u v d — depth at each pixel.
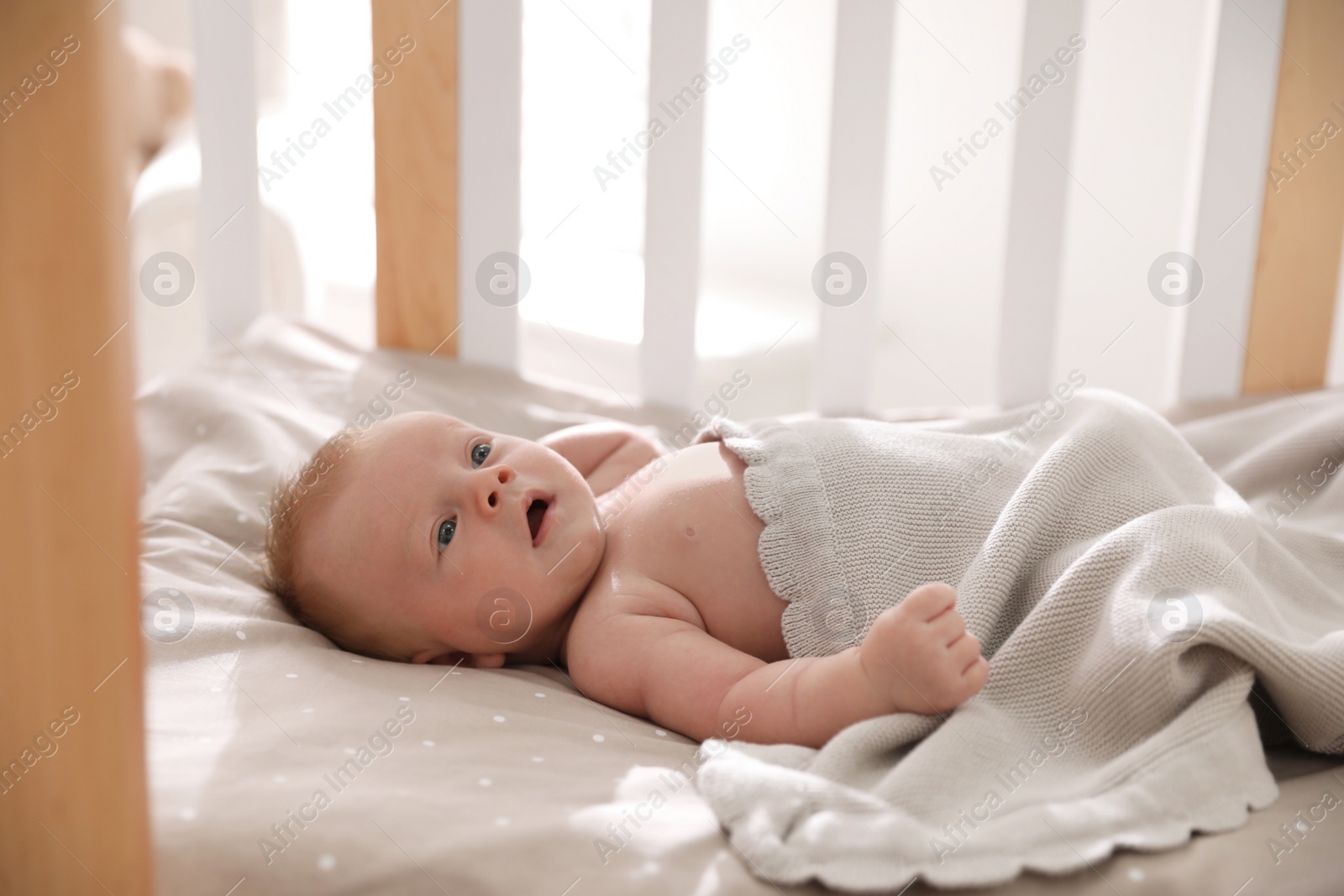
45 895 0.67
